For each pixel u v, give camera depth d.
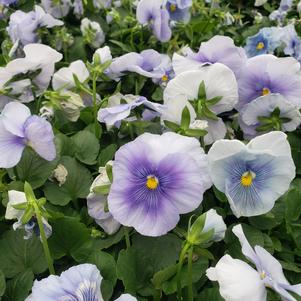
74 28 0.48
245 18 0.62
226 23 0.52
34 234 0.25
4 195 0.26
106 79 0.35
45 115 0.31
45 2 0.47
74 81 0.33
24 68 0.32
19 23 0.40
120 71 0.34
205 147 0.29
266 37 0.42
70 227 0.24
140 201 0.22
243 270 0.19
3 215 0.27
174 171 0.21
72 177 0.28
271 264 0.20
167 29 0.42
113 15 0.47
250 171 0.23
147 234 0.22
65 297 0.19
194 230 0.20
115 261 0.24
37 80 0.34
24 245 0.25
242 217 0.27
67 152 0.30
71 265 0.25
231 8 0.63
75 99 0.31
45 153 0.26
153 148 0.22
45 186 0.28
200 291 0.23
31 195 0.22
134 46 0.46
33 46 0.31
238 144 0.22
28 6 0.51
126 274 0.22
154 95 0.37
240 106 0.31
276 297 0.20
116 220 0.23
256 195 0.24
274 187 0.24
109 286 0.22
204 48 0.31
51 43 0.44
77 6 0.48
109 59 0.33
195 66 0.31
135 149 0.22
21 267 0.24
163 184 0.22
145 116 0.30
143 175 0.22
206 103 0.28
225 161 0.23
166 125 0.26
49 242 0.25
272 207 0.25
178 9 0.46
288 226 0.26
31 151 0.26
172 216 0.22
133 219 0.22
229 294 0.18
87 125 0.34
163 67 0.37
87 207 0.27
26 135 0.25
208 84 0.28
